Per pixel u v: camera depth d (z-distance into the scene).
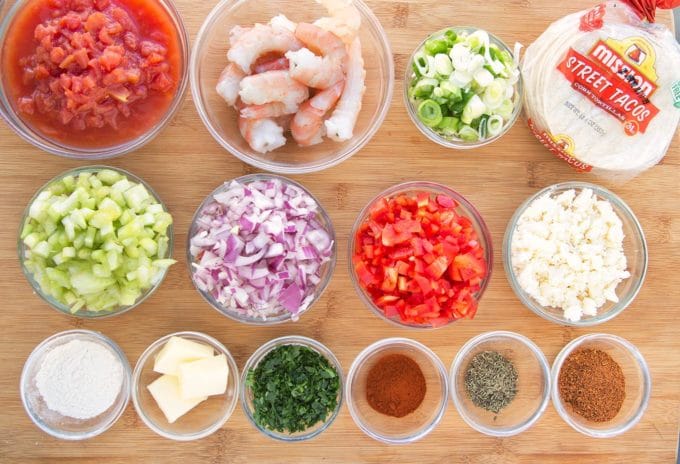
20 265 0.58
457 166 0.60
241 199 0.57
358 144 0.58
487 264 0.59
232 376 0.60
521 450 0.62
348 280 0.60
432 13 0.59
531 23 0.60
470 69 0.55
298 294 0.57
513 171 0.61
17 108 0.54
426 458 0.61
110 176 0.56
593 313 0.60
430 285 0.55
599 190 0.60
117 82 0.52
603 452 0.62
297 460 0.60
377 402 0.60
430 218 0.56
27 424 0.59
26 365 0.57
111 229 0.54
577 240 0.59
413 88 0.58
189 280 0.59
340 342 0.60
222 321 0.60
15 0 0.53
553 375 0.61
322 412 0.59
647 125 0.58
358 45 0.56
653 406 0.62
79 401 0.58
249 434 0.60
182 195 0.59
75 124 0.54
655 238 0.62
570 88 0.58
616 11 0.57
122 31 0.53
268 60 0.55
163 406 0.58
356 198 0.60
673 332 0.62
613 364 0.61
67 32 0.51
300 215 0.57
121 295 0.56
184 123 0.59
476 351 0.62
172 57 0.55
